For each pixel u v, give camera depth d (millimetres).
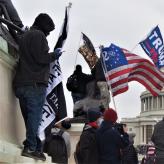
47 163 10703
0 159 8734
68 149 16312
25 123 10359
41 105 10055
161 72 22516
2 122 9625
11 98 10203
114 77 21281
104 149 13617
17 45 10977
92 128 13930
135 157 17562
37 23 10523
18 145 10500
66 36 12391
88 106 20422
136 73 22594
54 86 11125
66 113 11492
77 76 21047
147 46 24547
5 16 11383
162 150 16422
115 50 21219
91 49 21484
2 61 9648
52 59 10180
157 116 168625
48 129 11391
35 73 9938
